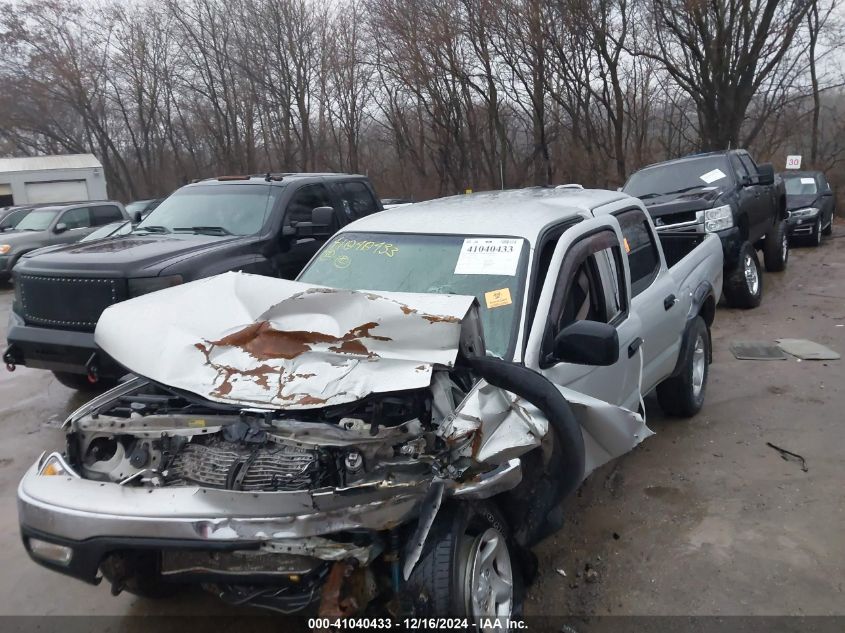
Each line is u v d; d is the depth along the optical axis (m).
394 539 2.84
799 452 5.24
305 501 2.66
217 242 6.88
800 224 16.78
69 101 38.12
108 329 3.38
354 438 2.77
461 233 4.21
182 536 2.65
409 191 31.05
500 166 27.81
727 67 23.14
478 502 3.08
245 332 3.18
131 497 2.79
